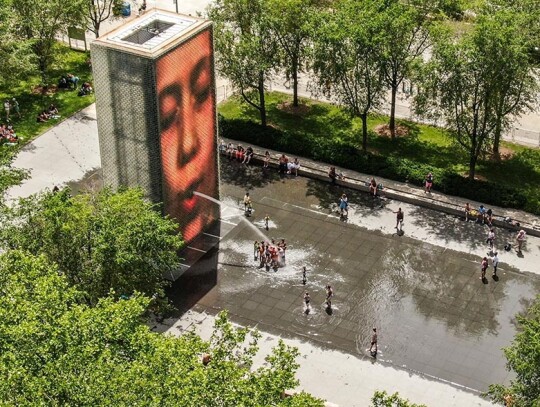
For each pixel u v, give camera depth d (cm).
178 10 14375
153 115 8775
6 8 11581
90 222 8031
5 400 5750
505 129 11144
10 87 12369
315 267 9744
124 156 9212
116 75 8756
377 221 10369
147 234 7994
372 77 10750
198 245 9969
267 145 11469
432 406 8181
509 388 7456
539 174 10844
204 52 9144
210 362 6247
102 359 6053
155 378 5916
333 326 9025
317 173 11000
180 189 9444
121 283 7969
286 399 6050
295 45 11375
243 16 11250
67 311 6406
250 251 9925
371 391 8331
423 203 10550
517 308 9206
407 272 9669
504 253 9875
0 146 11556
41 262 7006
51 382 5869
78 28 13088
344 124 11806
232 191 10844
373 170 10962
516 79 10131
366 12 10669
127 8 14312
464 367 8575
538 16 10300
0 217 8312
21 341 6100
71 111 12269
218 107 12212
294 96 12119
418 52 11375
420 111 10594
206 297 9362
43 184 10919
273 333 8950
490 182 10631
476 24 10256
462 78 10075
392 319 9100
